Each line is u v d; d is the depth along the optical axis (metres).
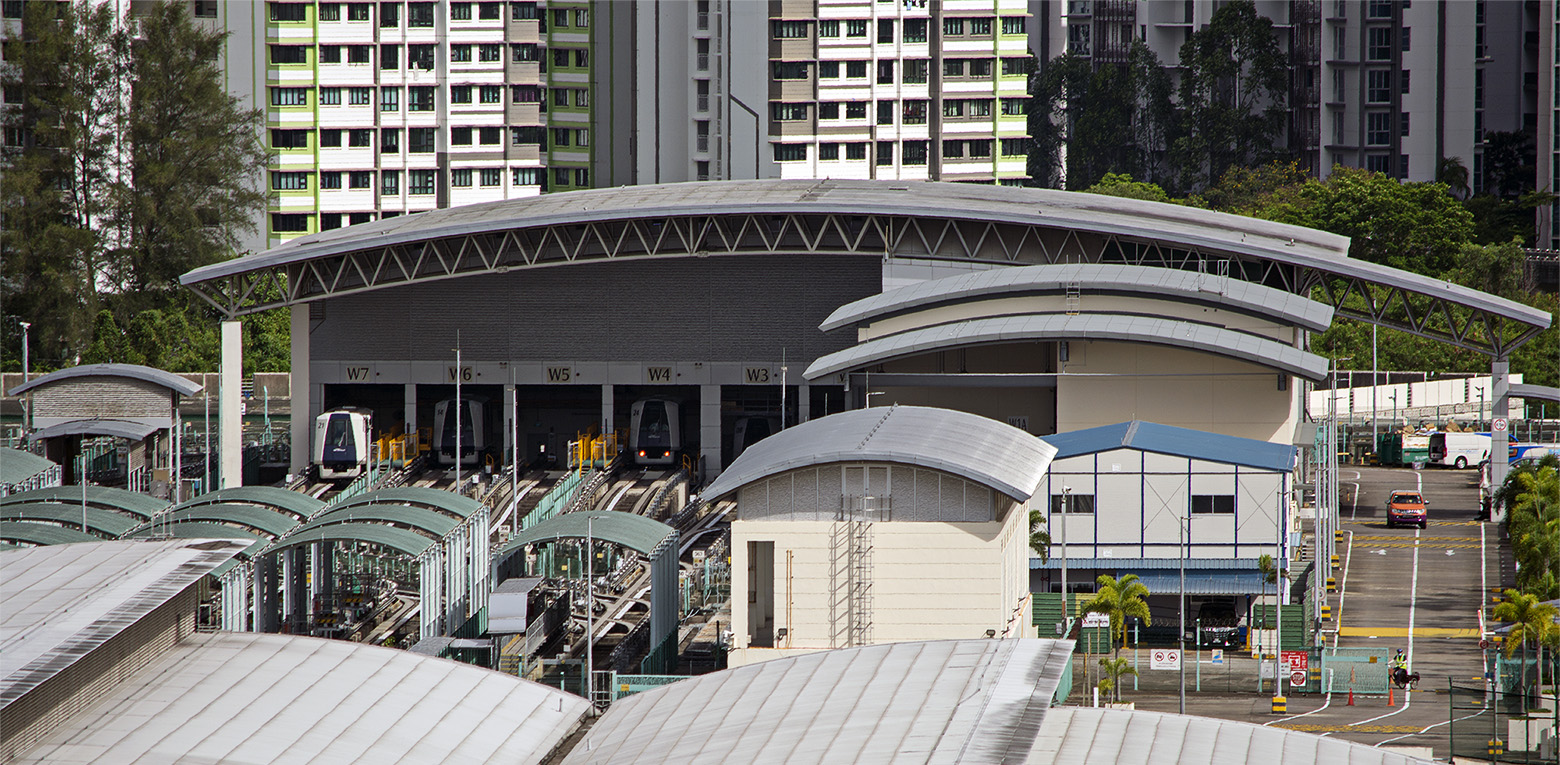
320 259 128.50
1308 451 98.38
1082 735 44.66
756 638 71.25
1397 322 117.56
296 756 41.41
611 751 44.00
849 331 127.00
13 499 89.81
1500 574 97.94
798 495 69.69
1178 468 84.75
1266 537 84.25
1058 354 102.06
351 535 77.06
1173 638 84.94
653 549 76.38
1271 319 104.56
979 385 102.44
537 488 124.88
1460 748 63.69
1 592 46.25
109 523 84.62
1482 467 129.88
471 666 49.66
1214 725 45.72
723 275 128.75
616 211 122.19
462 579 85.50
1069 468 85.75
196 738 41.44
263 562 78.06
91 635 42.47
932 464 68.00
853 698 43.69
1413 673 76.12
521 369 131.12
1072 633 82.19
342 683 46.34
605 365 130.50
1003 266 120.50
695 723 44.44
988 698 41.81
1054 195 129.62
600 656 80.00
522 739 46.00
